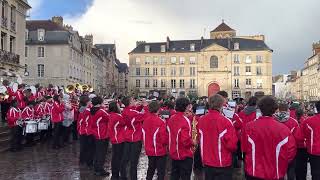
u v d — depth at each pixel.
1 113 22.30
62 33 57.97
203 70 89.88
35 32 57.75
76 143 20.09
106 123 12.04
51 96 19.86
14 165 13.55
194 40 94.56
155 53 93.69
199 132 7.44
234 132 7.10
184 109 8.61
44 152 16.73
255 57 88.38
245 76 88.56
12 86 21.09
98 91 84.75
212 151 7.16
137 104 11.67
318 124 8.53
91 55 76.81
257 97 11.28
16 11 38.25
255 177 6.16
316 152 8.55
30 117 17.61
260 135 6.09
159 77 93.56
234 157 13.07
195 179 11.52
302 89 118.88
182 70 92.62
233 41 91.06
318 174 8.62
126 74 127.12
